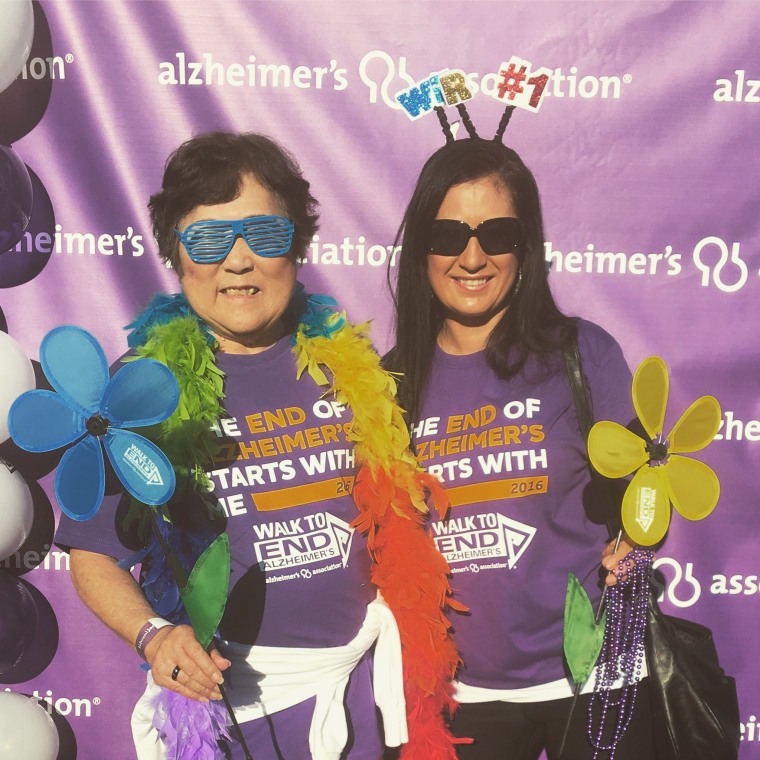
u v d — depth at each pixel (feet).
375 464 4.67
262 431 4.55
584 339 5.02
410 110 5.79
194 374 4.44
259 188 4.43
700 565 6.26
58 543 4.39
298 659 4.50
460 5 5.65
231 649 4.47
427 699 5.04
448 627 5.06
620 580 4.85
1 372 5.46
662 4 5.62
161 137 5.85
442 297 4.95
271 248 4.43
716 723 4.94
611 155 5.82
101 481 4.11
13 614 5.97
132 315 6.08
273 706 4.52
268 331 4.75
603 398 4.95
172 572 4.36
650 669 4.98
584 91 5.74
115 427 4.10
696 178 5.84
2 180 5.44
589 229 5.92
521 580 4.90
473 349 5.06
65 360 4.08
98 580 4.29
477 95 5.77
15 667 6.41
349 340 4.94
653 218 5.90
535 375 4.92
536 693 4.97
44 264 6.03
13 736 5.75
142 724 4.89
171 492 4.00
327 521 4.58
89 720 6.49
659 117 5.76
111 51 5.75
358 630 4.70
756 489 6.17
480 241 4.80
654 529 4.65
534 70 5.72
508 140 5.82
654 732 5.04
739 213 5.88
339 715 4.53
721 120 5.76
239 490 4.48
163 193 4.49
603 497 5.09
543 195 5.89
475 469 4.92
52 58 5.76
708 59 5.69
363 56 5.73
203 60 5.75
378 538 4.93
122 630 4.15
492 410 4.93
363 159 5.86
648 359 4.54
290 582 4.50
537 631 4.92
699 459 6.17
